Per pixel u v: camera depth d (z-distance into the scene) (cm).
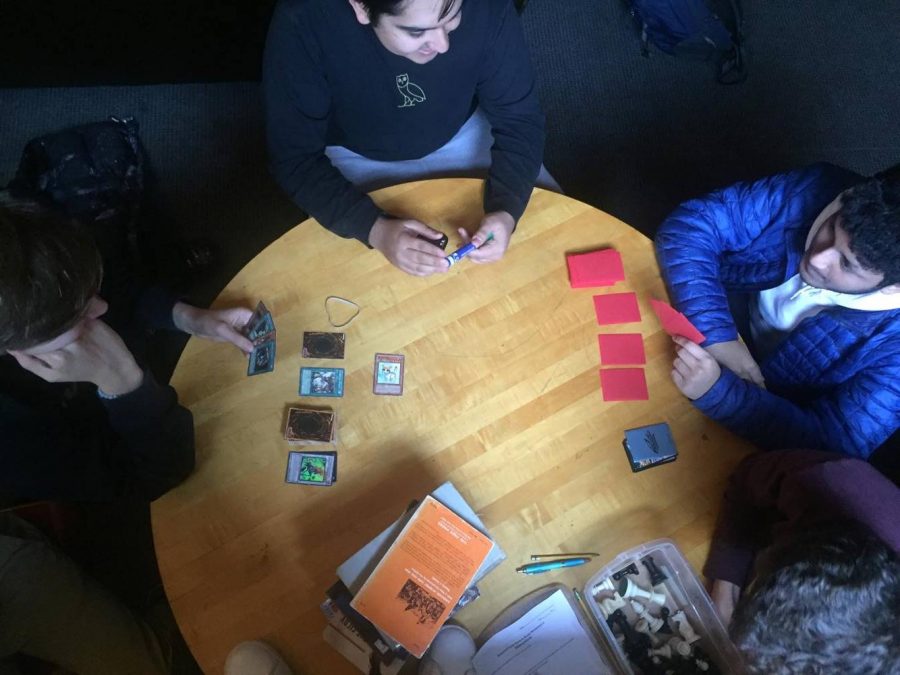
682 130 230
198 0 194
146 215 203
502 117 145
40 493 113
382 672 97
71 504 151
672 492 111
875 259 104
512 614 102
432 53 117
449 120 150
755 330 153
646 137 229
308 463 109
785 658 75
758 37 245
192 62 216
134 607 157
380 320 122
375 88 135
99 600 122
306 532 105
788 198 134
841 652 72
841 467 96
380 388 116
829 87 237
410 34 107
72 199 186
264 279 126
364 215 128
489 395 117
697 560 107
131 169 199
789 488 97
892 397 122
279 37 122
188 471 107
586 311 125
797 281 135
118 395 100
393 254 124
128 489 115
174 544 104
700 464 113
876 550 77
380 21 106
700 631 102
